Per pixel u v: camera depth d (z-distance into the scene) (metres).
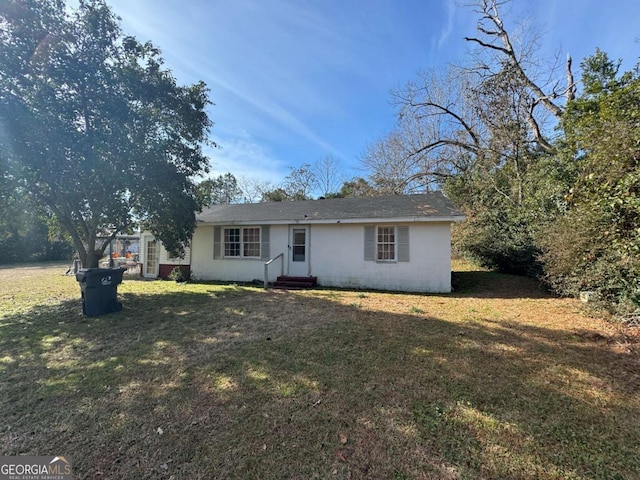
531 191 12.13
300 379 3.49
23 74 7.04
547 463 2.18
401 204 10.98
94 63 7.74
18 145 7.01
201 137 9.84
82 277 6.41
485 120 15.20
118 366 3.93
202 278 12.36
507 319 5.94
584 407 2.88
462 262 14.95
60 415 2.84
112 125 7.84
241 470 2.15
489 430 2.55
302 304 7.43
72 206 8.62
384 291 9.52
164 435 2.54
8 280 12.45
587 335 4.90
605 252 5.49
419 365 3.84
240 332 5.26
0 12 6.68
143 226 9.77
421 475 2.09
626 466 2.15
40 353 4.42
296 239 11.12
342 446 2.38
